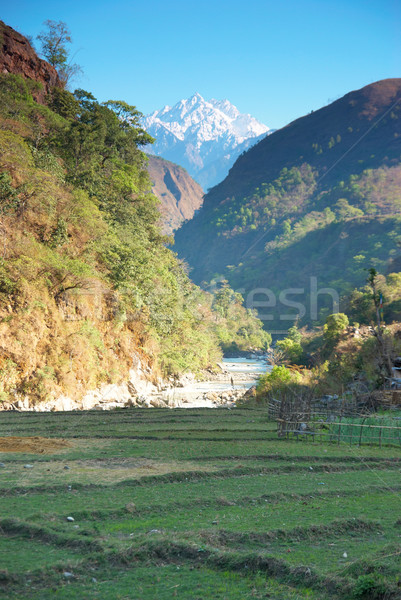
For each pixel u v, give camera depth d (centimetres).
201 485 1052
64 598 513
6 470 1109
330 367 3888
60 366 3853
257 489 1023
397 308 6150
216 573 603
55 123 5816
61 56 8812
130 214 6075
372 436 1838
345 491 1020
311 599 538
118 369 4856
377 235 17250
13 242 3788
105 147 6331
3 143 4106
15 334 3538
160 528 739
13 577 540
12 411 3138
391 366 3353
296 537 726
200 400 4822
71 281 4212
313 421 1959
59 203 4434
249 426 2297
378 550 665
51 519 747
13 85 6266
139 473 1129
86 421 2458
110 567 605
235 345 12731
